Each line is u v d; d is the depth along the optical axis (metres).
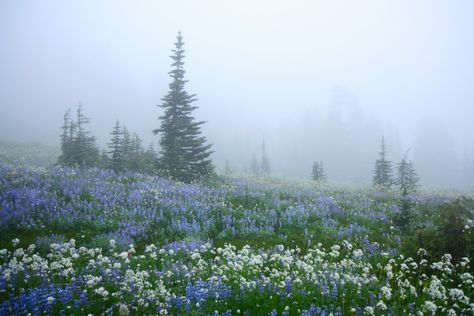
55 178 15.98
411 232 11.90
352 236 11.80
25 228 10.56
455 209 9.88
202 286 6.67
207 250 9.89
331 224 13.10
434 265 7.58
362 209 15.92
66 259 7.44
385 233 12.20
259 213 13.89
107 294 6.32
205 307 6.04
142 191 15.02
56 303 5.91
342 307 6.12
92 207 12.59
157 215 12.61
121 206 13.04
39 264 7.31
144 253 9.52
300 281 6.89
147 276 7.16
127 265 8.12
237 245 10.95
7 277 6.44
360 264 8.41
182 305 6.02
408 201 12.97
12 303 5.68
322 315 5.61
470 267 8.04
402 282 7.36
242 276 7.67
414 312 6.09
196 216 13.09
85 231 10.80
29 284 6.64
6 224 10.32
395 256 9.41
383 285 7.32
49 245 9.22
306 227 12.71
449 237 8.80
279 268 8.39
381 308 5.84
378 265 8.35
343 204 17.12
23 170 17.39
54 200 12.35
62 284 6.67
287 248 10.76
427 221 13.18
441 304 6.53
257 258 8.58
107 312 5.73
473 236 8.51
